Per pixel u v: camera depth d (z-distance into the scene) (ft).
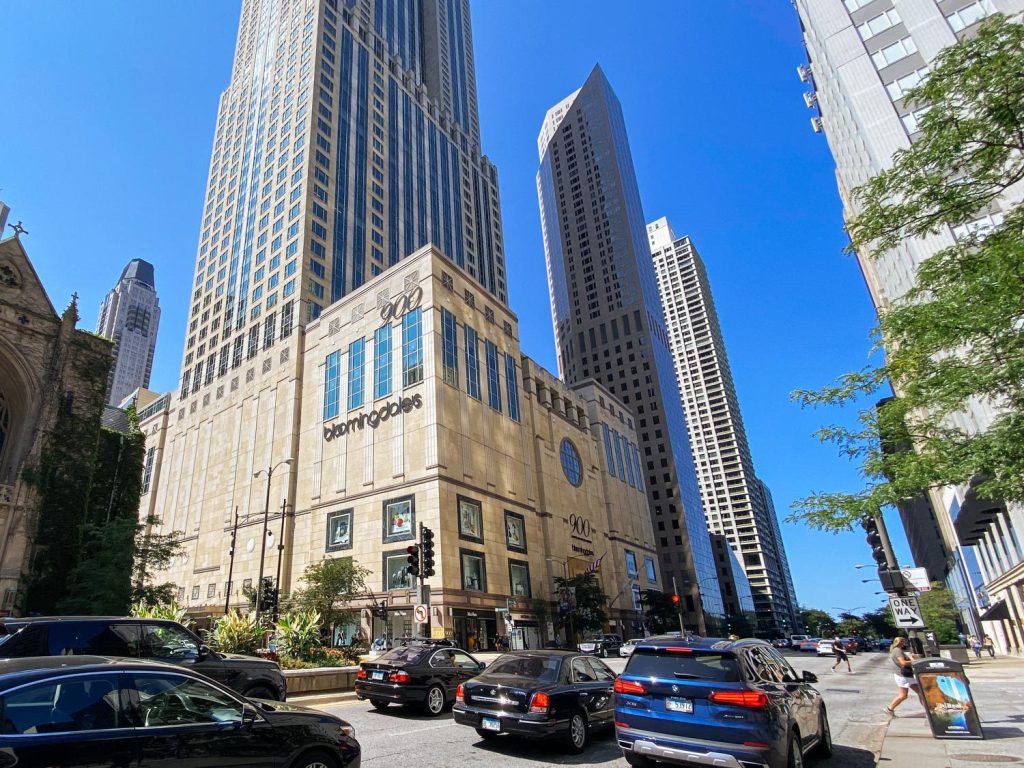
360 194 264.31
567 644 176.76
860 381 39.45
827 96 206.49
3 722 13.74
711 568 437.58
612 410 298.15
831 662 140.77
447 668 46.52
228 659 34.86
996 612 153.89
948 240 95.04
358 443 170.91
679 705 24.17
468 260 342.64
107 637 29.86
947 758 27.91
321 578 135.95
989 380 31.22
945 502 190.39
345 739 20.94
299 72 270.87
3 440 106.63
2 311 106.11
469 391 174.70
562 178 561.02
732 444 578.66
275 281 229.04
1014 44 29.48
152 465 252.42
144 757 15.43
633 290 474.49
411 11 389.60
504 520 170.91
